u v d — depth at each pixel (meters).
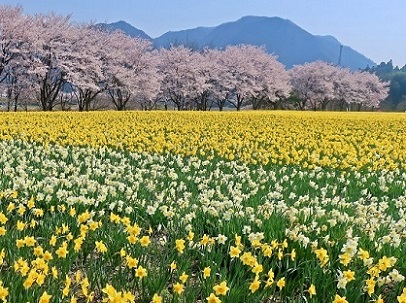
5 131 17.06
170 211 6.54
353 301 4.54
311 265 5.06
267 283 4.43
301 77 77.81
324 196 8.80
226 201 6.99
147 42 57.75
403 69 171.00
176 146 15.09
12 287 3.97
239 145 15.73
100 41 53.44
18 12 45.22
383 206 7.72
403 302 3.81
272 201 7.69
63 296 4.03
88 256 5.66
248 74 65.81
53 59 47.88
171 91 61.94
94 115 29.42
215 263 5.09
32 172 9.02
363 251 4.83
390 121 31.00
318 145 17.17
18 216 6.59
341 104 86.50
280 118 31.17
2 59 44.78
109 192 7.63
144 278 4.65
